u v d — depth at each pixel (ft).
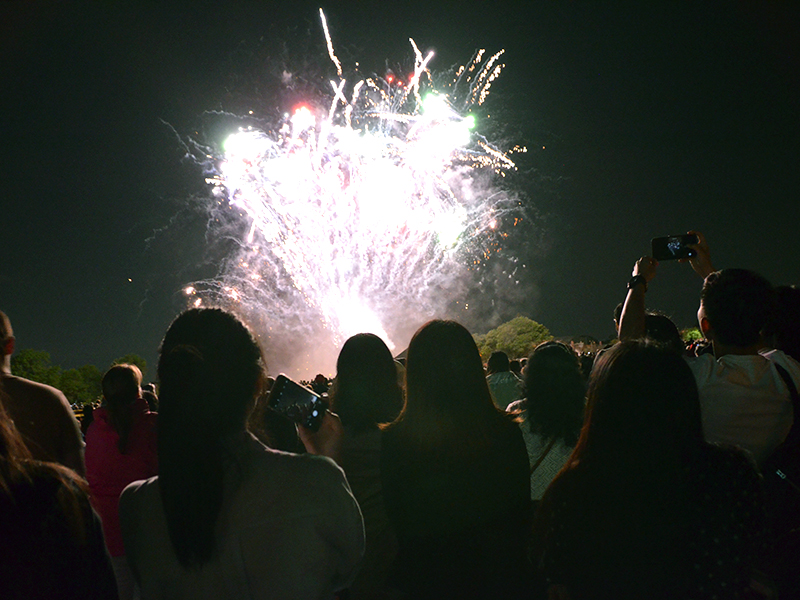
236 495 6.98
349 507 7.45
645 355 7.61
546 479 12.51
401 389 13.19
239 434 7.43
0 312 11.59
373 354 12.39
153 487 7.35
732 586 6.88
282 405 10.11
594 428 7.72
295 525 6.98
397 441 10.05
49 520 6.00
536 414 12.71
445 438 9.76
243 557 6.88
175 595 7.02
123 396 15.38
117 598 6.52
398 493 9.86
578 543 7.39
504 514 9.63
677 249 12.94
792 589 9.15
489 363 24.31
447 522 9.54
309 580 7.00
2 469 5.99
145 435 15.38
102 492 15.14
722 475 7.19
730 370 10.19
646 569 7.06
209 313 7.77
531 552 8.18
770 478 9.76
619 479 7.33
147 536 7.19
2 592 5.76
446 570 9.50
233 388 7.32
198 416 7.00
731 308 10.24
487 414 10.05
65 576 6.00
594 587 7.26
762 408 9.92
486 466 9.68
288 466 7.25
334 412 12.42
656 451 7.27
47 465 6.39
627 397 7.48
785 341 11.95
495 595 9.44
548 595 8.25
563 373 12.69
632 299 11.96
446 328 10.15
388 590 11.33
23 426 11.23
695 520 7.03
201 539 6.72
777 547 9.36
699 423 7.48
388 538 11.70
